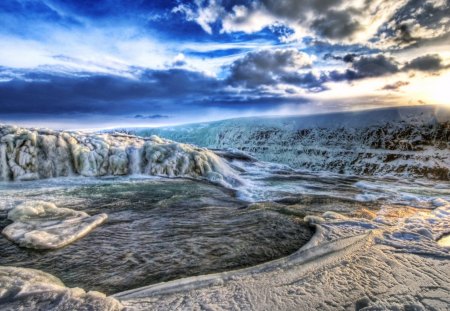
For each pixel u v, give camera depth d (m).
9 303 2.49
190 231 4.74
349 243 4.13
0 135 7.97
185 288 2.89
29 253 3.80
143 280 3.18
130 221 5.24
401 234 4.57
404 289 2.93
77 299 2.57
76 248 4.00
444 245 4.29
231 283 3.00
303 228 4.93
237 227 4.97
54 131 9.02
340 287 2.95
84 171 8.67
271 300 2.70
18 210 5.19
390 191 9.28
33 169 8.00
